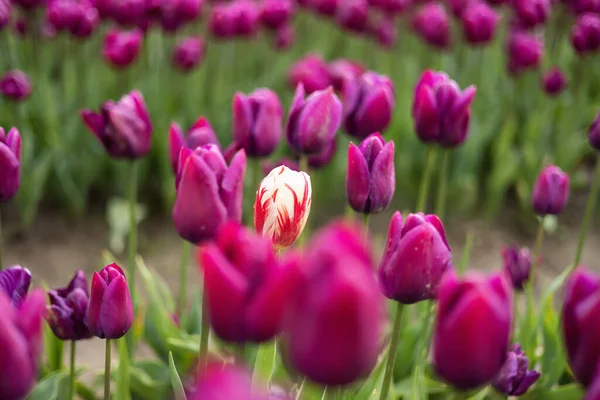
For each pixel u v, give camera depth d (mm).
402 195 3008
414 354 1816
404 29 3564
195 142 1650
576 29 2590
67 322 1582
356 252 1262
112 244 2719
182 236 1484
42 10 3016
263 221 1542
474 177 2990
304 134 1655
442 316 1335
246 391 1122
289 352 1291
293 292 1284
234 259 1324
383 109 1746
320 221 2939
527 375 1630
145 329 1866
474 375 1335
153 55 3139
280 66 3221
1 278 1461
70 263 2641
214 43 3062
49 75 3098
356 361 1276
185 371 1808
